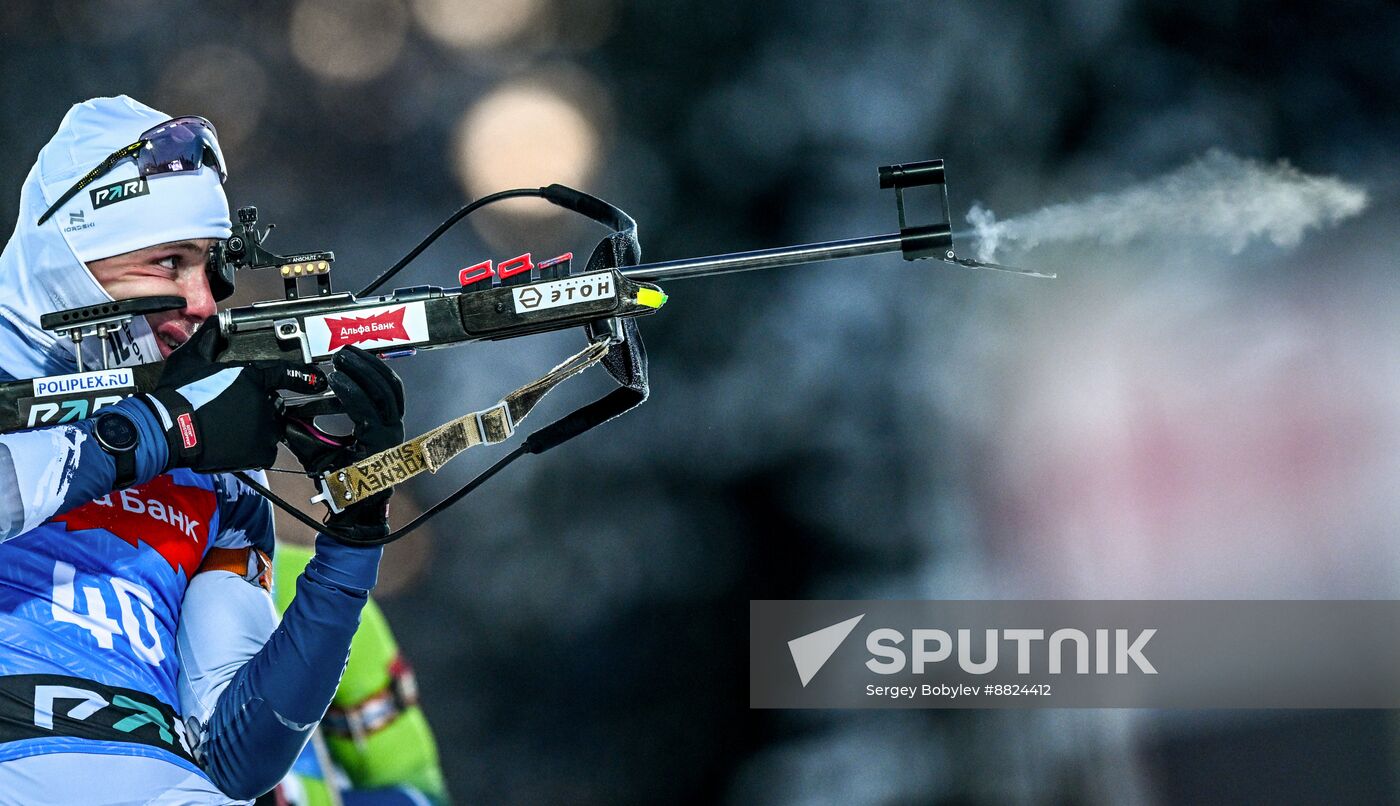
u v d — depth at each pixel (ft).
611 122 117.91
